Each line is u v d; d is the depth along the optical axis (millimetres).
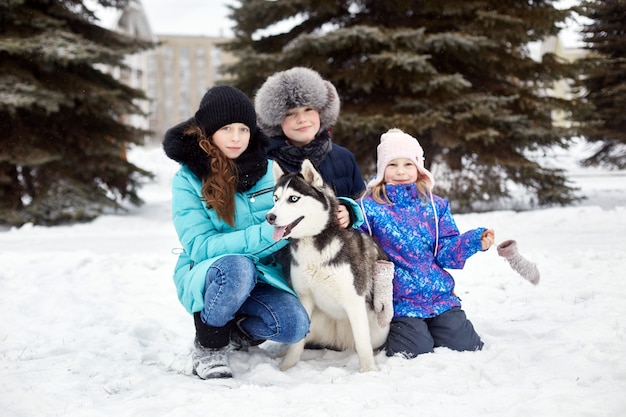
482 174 11859
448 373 2818
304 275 3064
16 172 11039
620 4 15977
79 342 3627
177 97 39281
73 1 11883
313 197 2932
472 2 11305
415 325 3203
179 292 3166
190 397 2547
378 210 3469
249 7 11680
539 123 11656
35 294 4812
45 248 7742
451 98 10977
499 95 11836
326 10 11625
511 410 2221
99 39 12172
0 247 7875
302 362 3195
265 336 3064
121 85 12562
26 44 10406
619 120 15688
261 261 3344
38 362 3221
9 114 10828
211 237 3055
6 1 10414
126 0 12500
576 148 27562
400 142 3516
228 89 3076
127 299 4816
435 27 11688
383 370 2914
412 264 3389
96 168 11734
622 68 15430
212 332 2953
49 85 10984
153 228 10055
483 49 11039
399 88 11219
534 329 3602
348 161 4277
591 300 4109
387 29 10828
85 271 5828
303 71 4059
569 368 2752
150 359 3416
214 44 12859
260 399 2510
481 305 4383
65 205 10859
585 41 16531
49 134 11328
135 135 12648
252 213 3186
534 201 12750
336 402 2428
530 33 11680
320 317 3373
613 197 13008
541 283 4840
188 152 3070
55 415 2426
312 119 4066
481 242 3268
